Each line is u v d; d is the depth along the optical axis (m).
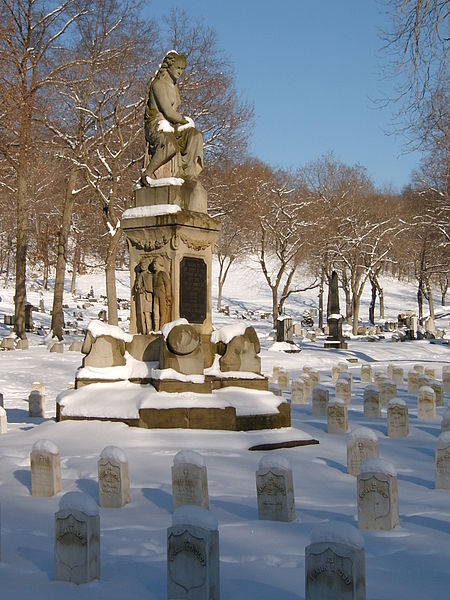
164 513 9.84
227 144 48.59
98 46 41.31
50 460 10.82
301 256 66.50
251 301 97.94
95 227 69.19
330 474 12.39
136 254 17.62
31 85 39.12
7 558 7.89
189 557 6.61
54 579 7.23
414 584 6.95
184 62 18.66
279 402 16.02
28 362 34.78
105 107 44.34
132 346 16.77
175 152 17.91
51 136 43.69
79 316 68.94
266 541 8.39
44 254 83.62
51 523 9.32
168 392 15.42
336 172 74.44
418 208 70.75
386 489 8.98
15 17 38.03
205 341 17.27
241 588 6.89
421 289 78.19
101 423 14.95
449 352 52.59
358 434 12.38
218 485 11.25
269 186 63.16
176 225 16.91
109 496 10.23
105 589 6.97
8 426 19.05
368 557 7.86
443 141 32.78
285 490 9.34
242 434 14.81
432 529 8.97
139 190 17.72
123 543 8.35
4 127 39.81
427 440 16.50
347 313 78.94
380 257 69.94
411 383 27.20
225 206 51.78
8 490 11.24
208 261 17.81
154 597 6.78
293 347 47.16
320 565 6.23
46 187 51.44
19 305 43.28
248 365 17.27
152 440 14.10
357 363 43.62
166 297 16.97
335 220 69.44
